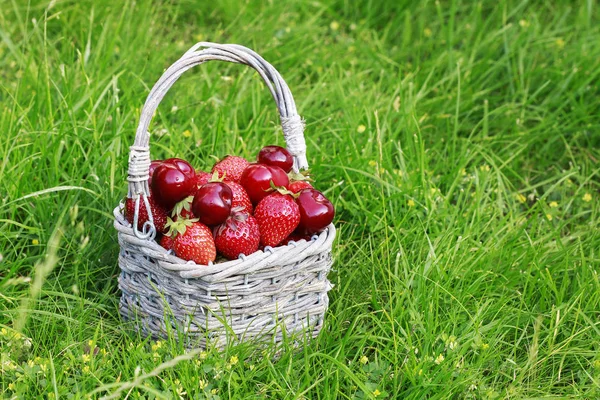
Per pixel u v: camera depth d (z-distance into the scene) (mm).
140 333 1196
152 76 1511
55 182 1308
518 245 1322
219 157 1382
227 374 1146
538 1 1785
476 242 1312
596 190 1472
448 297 1240
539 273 1270
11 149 1278
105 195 1301
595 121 1540
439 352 1171
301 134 1214
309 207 1165
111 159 1305
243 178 1181
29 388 1129
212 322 1155
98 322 1201
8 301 1210
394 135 1418
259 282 1146
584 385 1183
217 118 1424
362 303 1238
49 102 1344
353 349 1208
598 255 1323
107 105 1394
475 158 1486
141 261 1164
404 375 1153
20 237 1284
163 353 1156
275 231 1154
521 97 1578
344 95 1501
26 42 1414
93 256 1272
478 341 1188
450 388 1143
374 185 1359
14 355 1152
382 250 1283
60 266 1260
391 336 1212
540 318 1165
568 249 1304
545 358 1187
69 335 1170
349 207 1347
